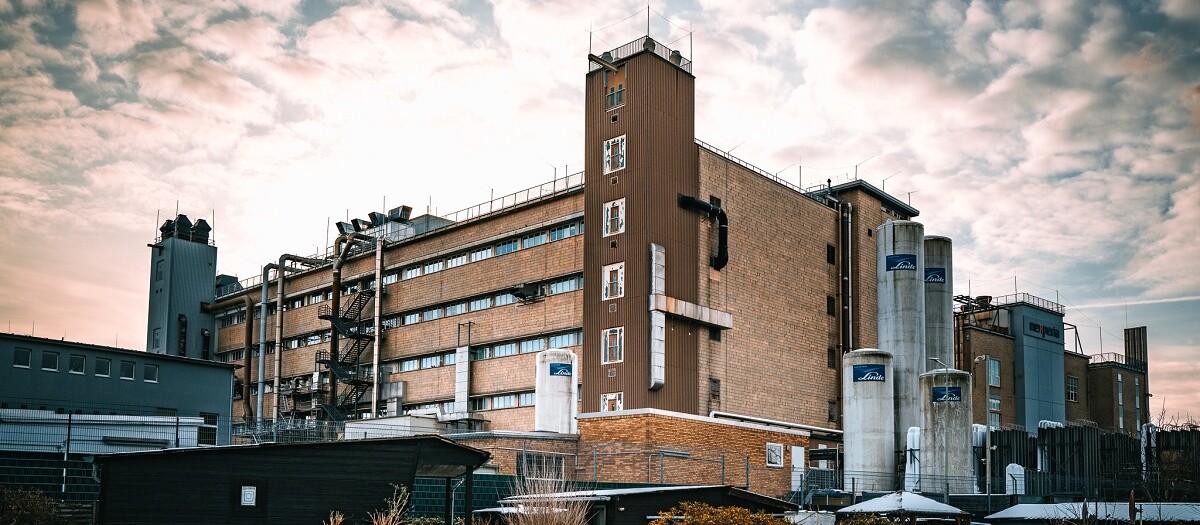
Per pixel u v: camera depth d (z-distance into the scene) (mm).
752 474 72562
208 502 33312
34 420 53031
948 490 68875
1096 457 72250
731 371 80625
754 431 74625
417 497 45938
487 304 88250
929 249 88438
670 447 67312
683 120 79875
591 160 79688
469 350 88562
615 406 74062
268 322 109688
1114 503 52312
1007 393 111250
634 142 77125
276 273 111625
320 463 34531
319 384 100938
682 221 78062
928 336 87125
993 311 115625
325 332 104438
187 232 118125
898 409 84125
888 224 87438
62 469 47781
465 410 87375
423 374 93250
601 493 38688
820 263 92875
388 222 102875
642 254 74812
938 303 87562
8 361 64125
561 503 36938
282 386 106812
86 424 54312
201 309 115875
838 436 89188
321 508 34312
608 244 77125
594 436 69062
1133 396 130250
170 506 32969
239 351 113188
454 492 46938
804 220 91562
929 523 50781
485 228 89000
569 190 81812
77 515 41000
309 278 107312
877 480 73938
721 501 40031
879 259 87812
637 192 76000
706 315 77938
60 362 66375
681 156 79000
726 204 82750
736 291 82312
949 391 71188
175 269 114688
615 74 79625
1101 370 127125
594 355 76250
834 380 92188
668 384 74375
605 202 78000
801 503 67375
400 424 74875
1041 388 114938
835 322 93625
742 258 83500
